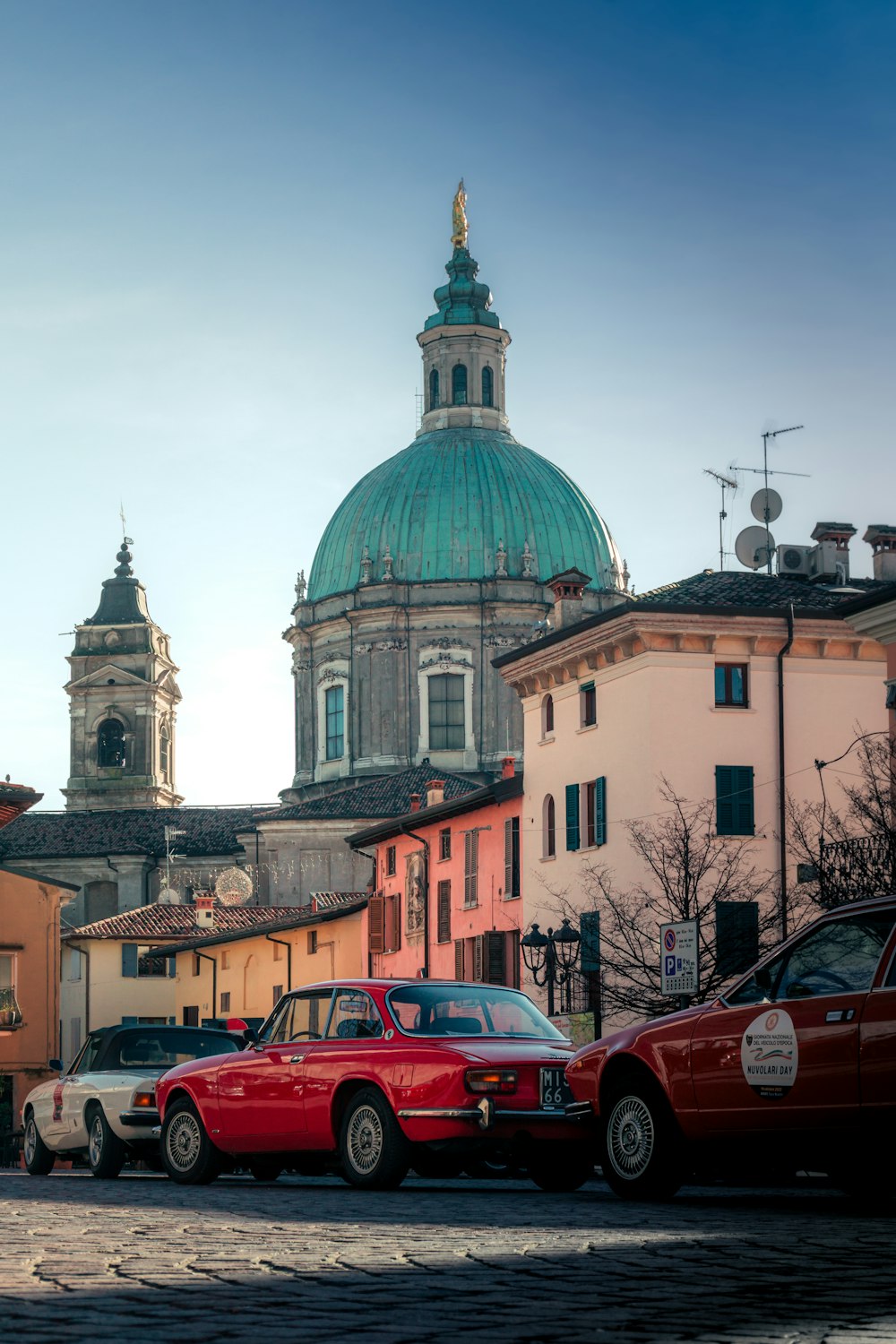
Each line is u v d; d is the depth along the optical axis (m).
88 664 112.25
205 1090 19.67
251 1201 15.64
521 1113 17.09
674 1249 10.59
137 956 85.06
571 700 53.47
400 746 92.31
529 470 96.62
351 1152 17.75
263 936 75.12
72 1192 18.12
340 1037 18.36
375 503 96.38
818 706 49.41
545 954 49.53
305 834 89.94
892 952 13.41
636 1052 15.43
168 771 114.62
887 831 35.38
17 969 66.12
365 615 93.38
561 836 53.44
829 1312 8.08
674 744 48.47
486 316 101.88
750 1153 14.39
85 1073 24.27
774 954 14.52
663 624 48.56
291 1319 7.74
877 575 51.97
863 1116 13.27
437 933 61.94
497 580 92.38
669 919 44.94
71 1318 7.64
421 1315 7.92
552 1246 10.70
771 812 48.59
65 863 100.56
